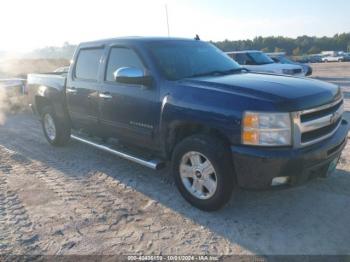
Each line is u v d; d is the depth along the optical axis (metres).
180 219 3.61
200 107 3.50
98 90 4.83
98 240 3.27
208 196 3.62
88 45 5.18
